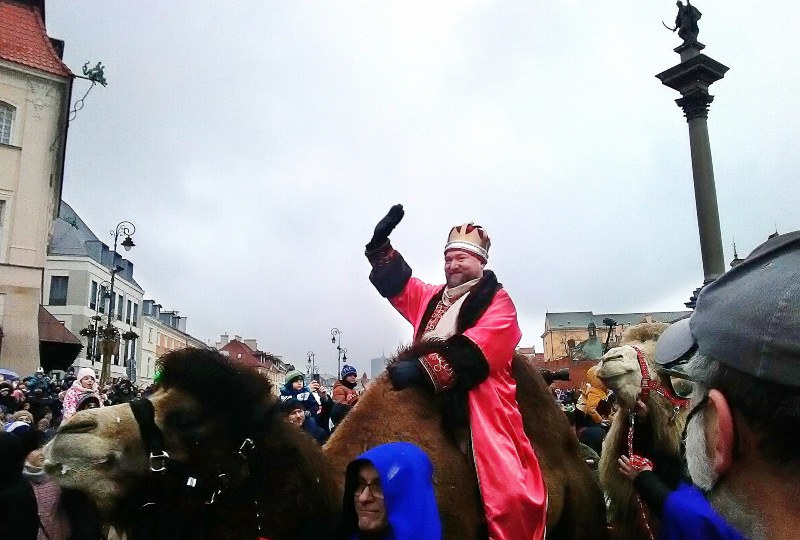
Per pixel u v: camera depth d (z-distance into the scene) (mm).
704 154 11617
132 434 2291
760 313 1076
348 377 7395
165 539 2283
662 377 4156
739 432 1146
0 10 25688
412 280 4113
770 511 1097
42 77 25250
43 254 24797
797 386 1011
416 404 3205
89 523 2701
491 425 3195
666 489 3352
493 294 3598
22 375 23234
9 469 3396
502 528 2973
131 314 55500
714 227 11438
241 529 2363
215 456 2361
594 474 4398
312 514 2486
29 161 24719
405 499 2471
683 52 11828
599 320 90312
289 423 2609
